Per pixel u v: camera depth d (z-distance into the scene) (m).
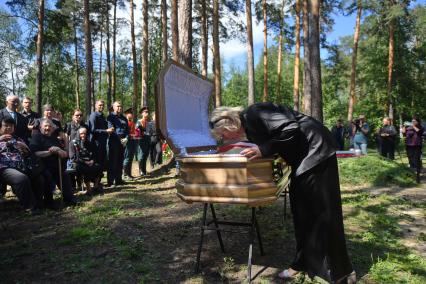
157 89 3.25
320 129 3.09
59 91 39.09
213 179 3.03
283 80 47.91
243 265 3.77
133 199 7.10
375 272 3.62
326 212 3.01
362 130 14.94
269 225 5.26
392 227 5.36
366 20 28.80
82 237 4.67
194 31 26.30
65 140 7.37
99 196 7.46
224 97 52.88
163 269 3.70
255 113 3.02
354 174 9.72
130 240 4.55
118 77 44.38
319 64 13.08
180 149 3.38
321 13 24.86
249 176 2.94
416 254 4.31
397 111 29.59
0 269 3.76
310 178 3.01
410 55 29.89
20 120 7.41
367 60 31.16
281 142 2.91
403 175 9.95
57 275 3.60
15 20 34.66
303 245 3.11
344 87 38.38
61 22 20.48
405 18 28.77
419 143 10.70
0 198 7.20
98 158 8.27
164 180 9.63
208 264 3.81
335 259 3.04
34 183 6.25
